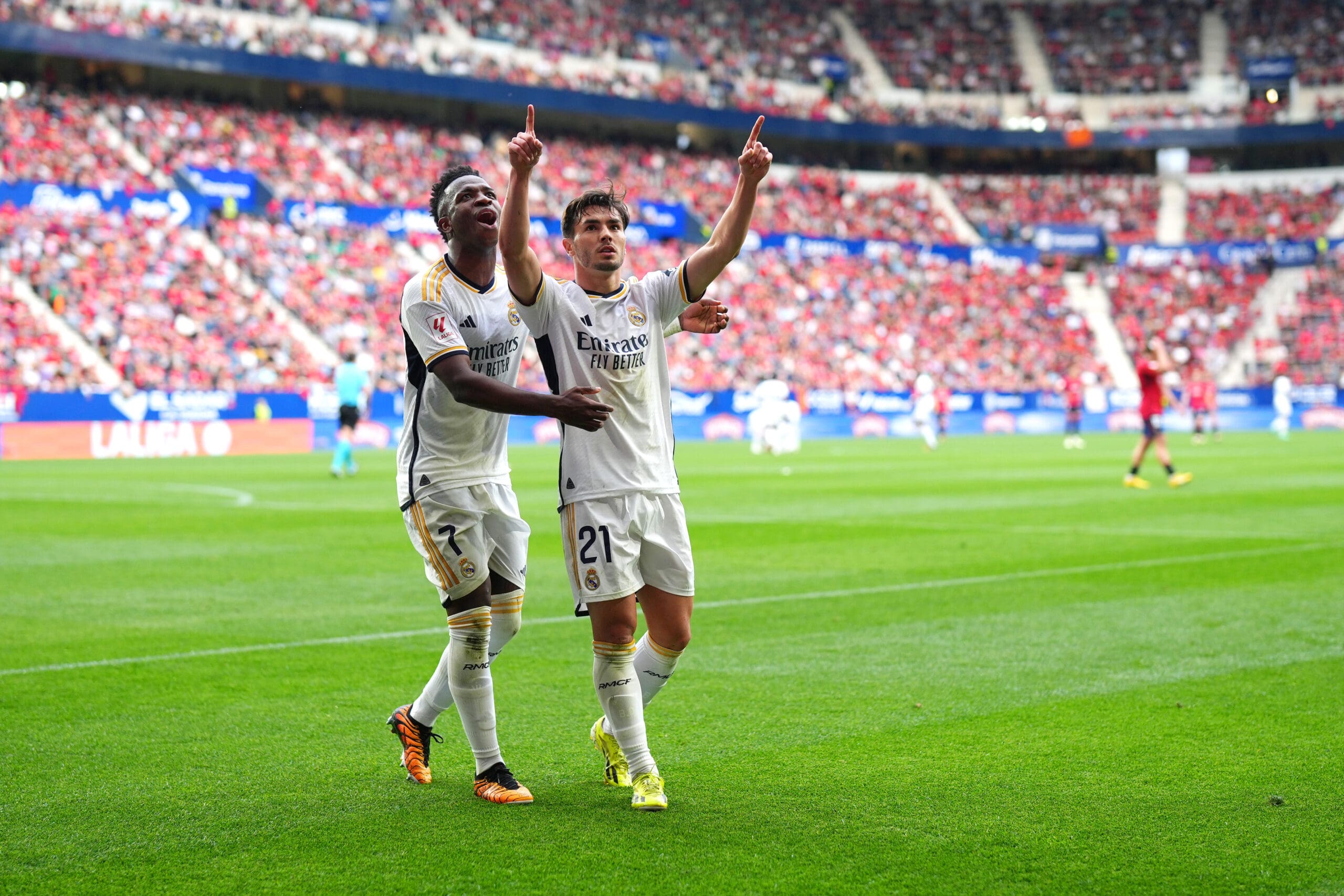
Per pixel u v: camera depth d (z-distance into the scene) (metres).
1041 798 4.32
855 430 42.62
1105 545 11.62
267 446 31.78
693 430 39.62
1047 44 56.97
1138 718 5.43
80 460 27.45
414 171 42.66
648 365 4.50
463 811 4.27
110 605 8.57
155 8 40.47
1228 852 3.77
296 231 38.41
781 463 25.36
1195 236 52.28
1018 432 45.75
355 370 21.56
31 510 15.29
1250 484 18.67
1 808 4.28
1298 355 47.97
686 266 4.52
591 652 7.01
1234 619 7.84
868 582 9.54
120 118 38.19
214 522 13.89
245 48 39.44
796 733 5.23
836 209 51.09
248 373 34.12
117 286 34.00
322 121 42.50
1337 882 3.52
